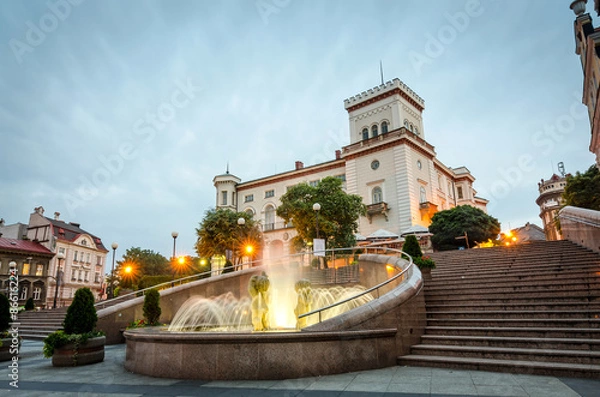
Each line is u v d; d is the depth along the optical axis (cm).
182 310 1656
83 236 5341
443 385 577
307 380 634
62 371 807
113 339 1417
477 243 3028
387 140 3541
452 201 4409
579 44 1962
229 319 1767
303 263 2689
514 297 967
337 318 732
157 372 716
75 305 943
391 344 762
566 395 504
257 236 3034
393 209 3412
